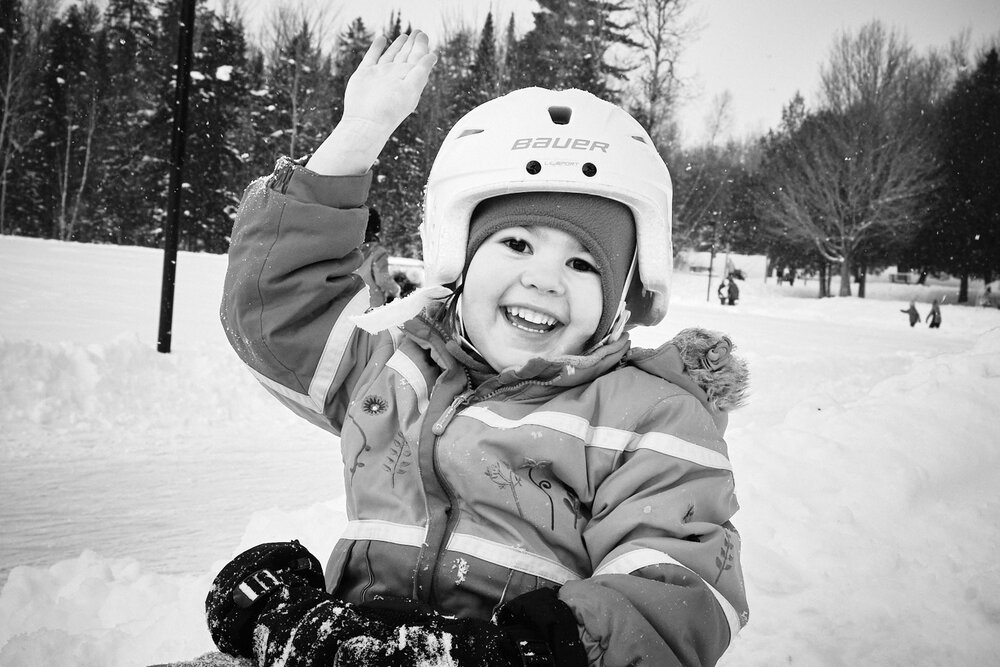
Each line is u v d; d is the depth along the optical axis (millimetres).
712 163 47344
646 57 35344
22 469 5039
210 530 4375
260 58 42031
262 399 7039
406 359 1854
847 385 10242
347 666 1196
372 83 1788
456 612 1590
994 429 4090
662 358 1800
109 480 5012
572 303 1764
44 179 42312
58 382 6316
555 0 38719
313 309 1857
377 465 1759
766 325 24500
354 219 1801
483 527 1635
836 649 2584
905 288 49875
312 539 3619
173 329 10227
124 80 42469
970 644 2592
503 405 1744
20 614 3070
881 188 44938
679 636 1351
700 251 57938
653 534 1511
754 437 4184
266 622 1339
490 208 1823
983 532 3365
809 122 48750
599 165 1778
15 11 41125
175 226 7543
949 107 47438
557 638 1264
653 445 1630
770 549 3285
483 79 38938
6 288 12648
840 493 3656
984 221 45281
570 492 1674
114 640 2584
